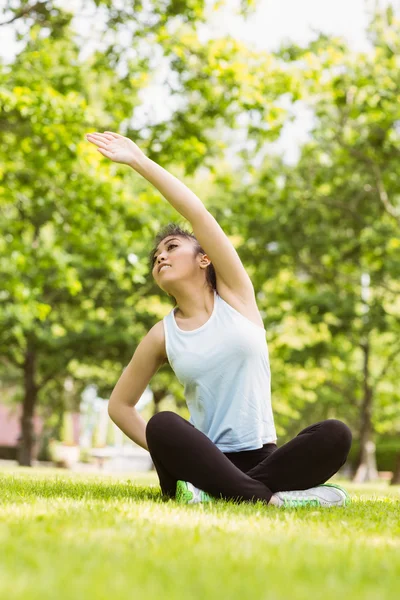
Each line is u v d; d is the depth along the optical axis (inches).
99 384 1111.6
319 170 708.0
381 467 1508.4
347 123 664.4
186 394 171.3
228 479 148.3
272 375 987.9
